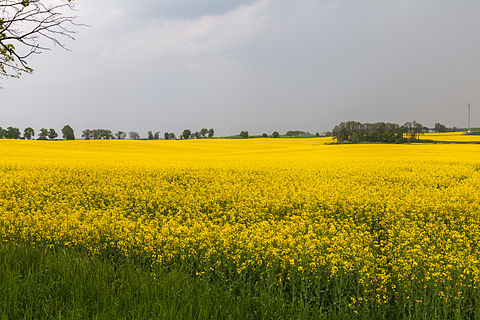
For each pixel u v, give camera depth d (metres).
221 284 5.63
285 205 11.63
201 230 7.75
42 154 40.38
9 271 4.65
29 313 3.90
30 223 8.02
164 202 12.29
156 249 6.58
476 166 26.58
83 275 4.88
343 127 117.31
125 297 4.24
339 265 5.64
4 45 4.99
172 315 3.78
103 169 22.05
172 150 66.88
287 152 54.03
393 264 6.18
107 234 7.36
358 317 4.90
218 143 99.00
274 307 4.54
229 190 14.49
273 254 6.00
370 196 13.45
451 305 5.10
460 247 6.97
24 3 4.64
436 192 14.21
